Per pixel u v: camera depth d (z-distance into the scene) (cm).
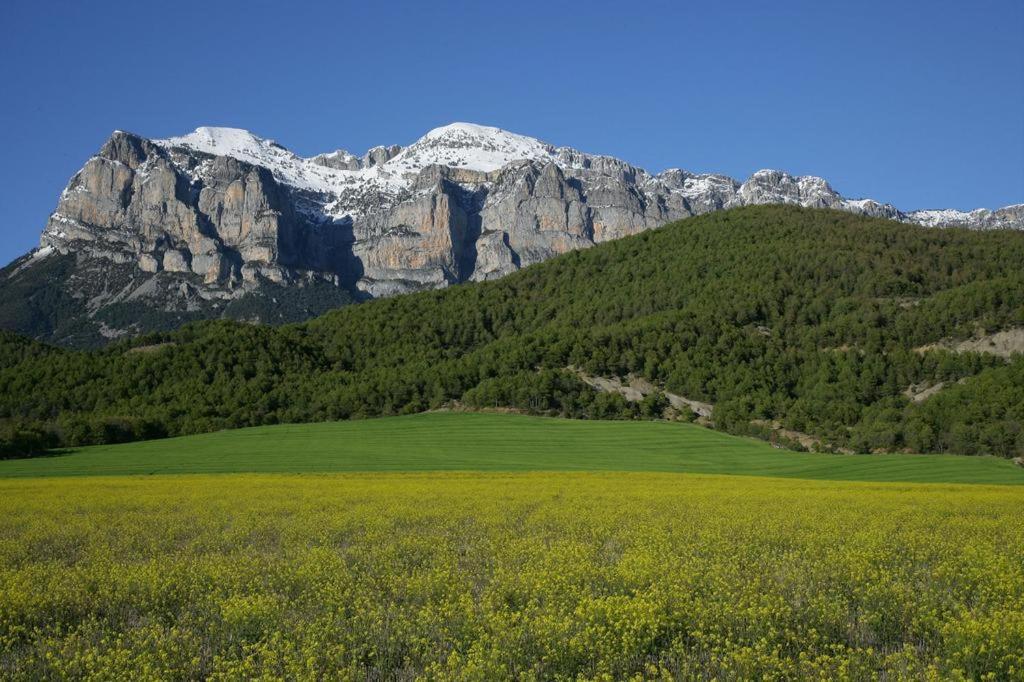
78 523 2947
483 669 1125
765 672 1140
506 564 1959
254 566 1873
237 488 4441
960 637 1192
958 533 2497
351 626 1366
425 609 1416
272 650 1236
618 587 1634
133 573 1730
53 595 1578
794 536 2383
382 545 2306
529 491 4162
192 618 1473
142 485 4734
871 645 1321
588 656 1232
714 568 1714
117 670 1180
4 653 1316
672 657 1242
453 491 4178
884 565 1902
